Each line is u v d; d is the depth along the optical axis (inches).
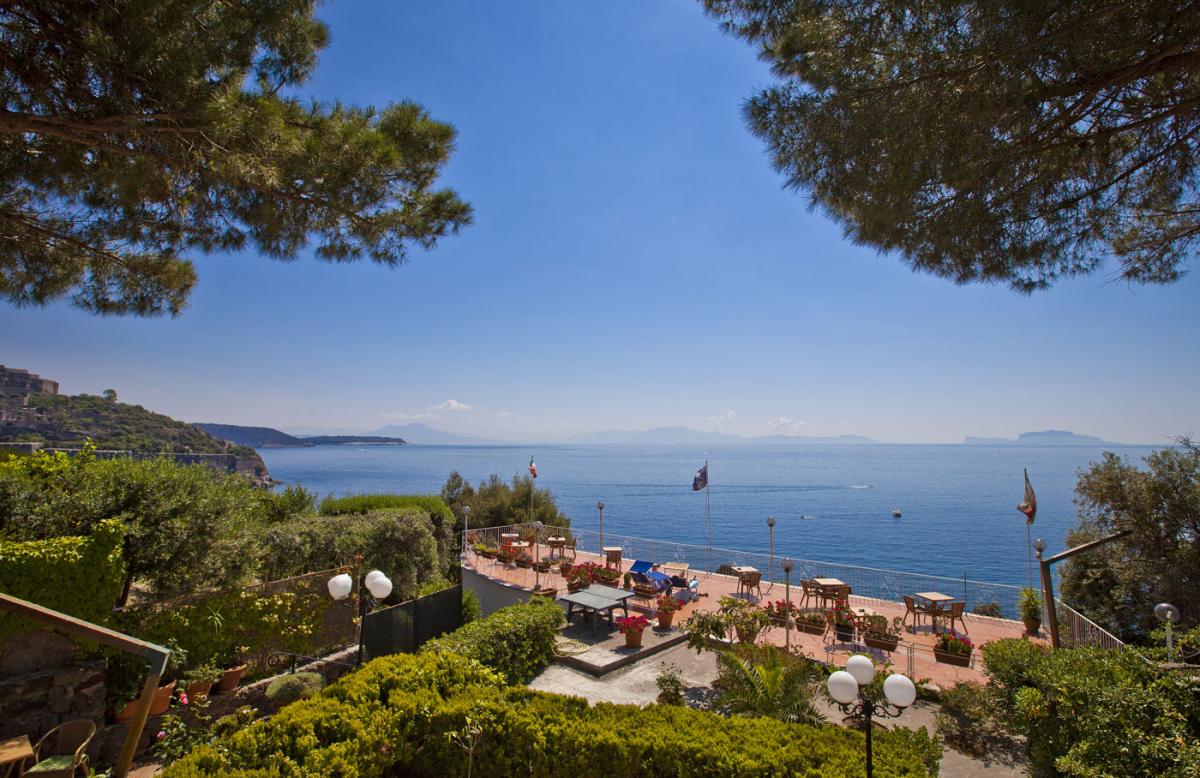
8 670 281.9
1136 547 555.8
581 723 270.5
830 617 553.9
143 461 391.2
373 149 272.8
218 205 294.7
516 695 295.4
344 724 245.1
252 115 228.8
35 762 243.1
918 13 208.1
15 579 283.0
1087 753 259.1
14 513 316.5
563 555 815.7
